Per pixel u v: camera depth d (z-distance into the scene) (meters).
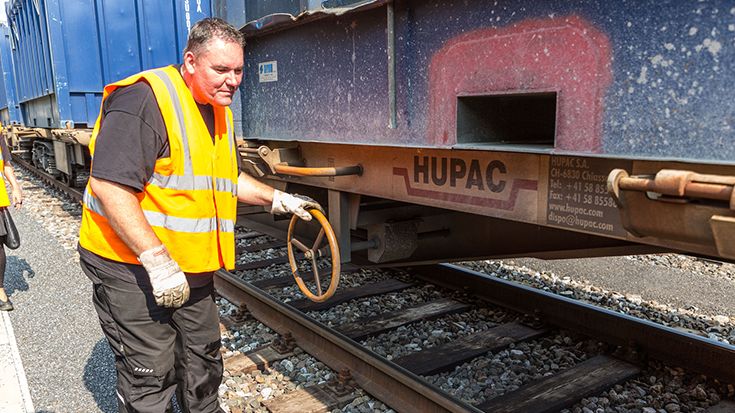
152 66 7.80
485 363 3.26
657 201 1.46
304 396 2.91
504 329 3.66
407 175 2.55
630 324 3.31
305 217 2.43
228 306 4.22
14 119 13.43
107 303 2.14
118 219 1.85
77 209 8.52
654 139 1.43
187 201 2.03
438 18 2.04
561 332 3.63
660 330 3.18
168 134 1.94
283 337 3.49
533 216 1.99
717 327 3.91
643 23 1.42
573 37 1.58
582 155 1.58
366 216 3.19
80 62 7.38
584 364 3.17
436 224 3.45
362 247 3.30
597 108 1.54
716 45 1.29
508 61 1.78
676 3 1.35
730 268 5.30
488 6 1.83
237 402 2.93
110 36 7.52
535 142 2.08
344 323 3.89
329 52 2.69
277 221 4.85
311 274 4.88
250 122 3.49
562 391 2.90
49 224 7.43
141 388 2.24
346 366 3.15
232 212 2.23
